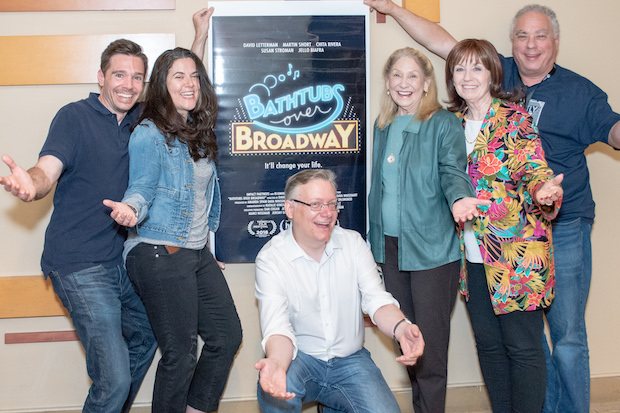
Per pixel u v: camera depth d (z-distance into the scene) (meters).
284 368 1.94
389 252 2.58
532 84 2.66
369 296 2.24
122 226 2.38
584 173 2.62
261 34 2.72
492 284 2.36
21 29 2.67
